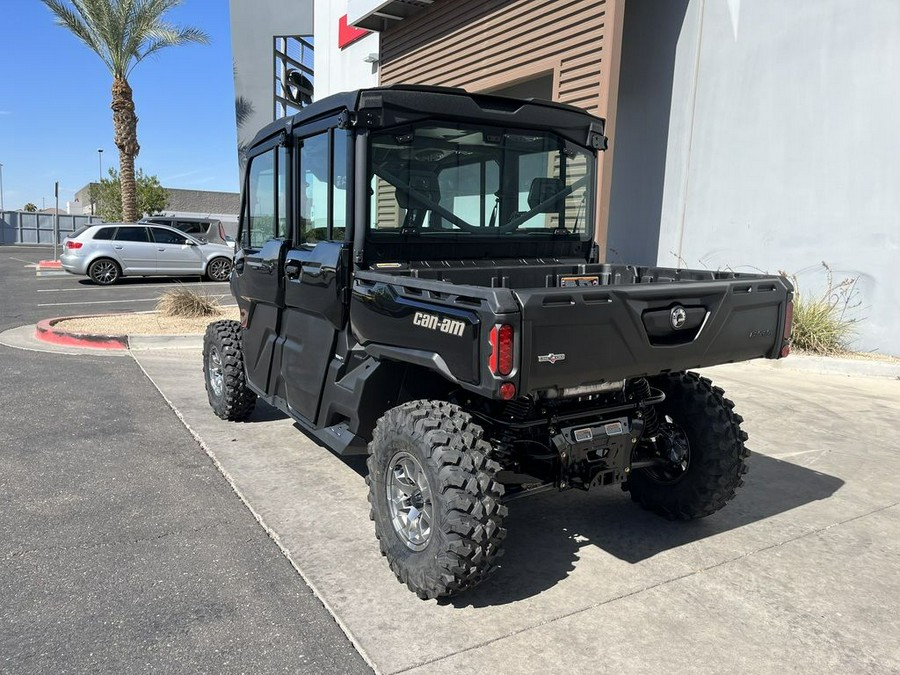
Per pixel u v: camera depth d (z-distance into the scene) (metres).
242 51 24.52
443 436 2.95
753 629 2.89
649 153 10.30
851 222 7.96
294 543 3.60
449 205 3.88
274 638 2.78
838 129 7.96
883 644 2.81
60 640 2.74
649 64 10.19
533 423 3.21
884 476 4.68
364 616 2.95
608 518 4.04
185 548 3.53
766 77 8.59
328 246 3.80
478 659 2.66
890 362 7.54
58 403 6.20
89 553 3.46
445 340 2.89
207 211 63.25
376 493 3.30
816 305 8.22
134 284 17.25
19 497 4.13
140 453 4.96
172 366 7.91
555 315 2.71
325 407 3.96
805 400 6.55
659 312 3.02
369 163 3.58
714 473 3.68
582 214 4.48
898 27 7.37
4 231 42.53
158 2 21.91
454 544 2.83
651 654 2.71
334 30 16.48
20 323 10.81
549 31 9.48
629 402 3.66
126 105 23.20
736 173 9.05
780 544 3.69
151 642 2.74
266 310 4.74
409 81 13.23
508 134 4.05
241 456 4.92
